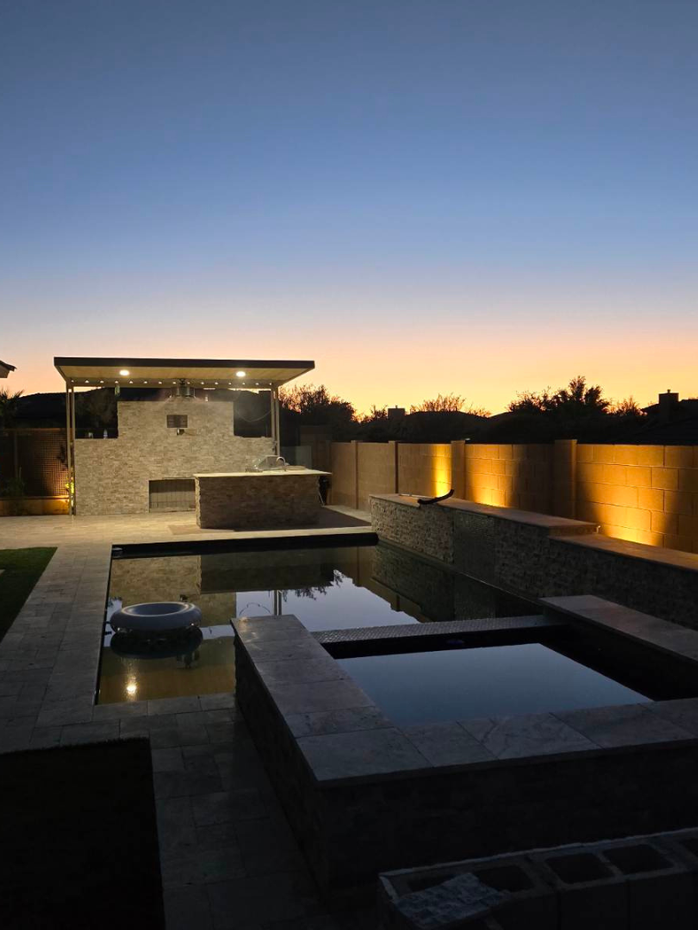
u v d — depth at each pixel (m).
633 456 10.84
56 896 3.47
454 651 6.89
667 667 5.59
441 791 3.53
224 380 22.61
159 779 4.73
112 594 11.86
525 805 3.64
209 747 5.25
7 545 15.27
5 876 3.63
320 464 26.30
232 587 12.45
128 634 8.98
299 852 3.90
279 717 4.26
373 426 38.44
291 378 22.03
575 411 28.16
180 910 3.40
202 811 4.32
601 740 3.77
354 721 4.03
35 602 9.96
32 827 4.11
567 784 3.69
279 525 18.48
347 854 3.44
